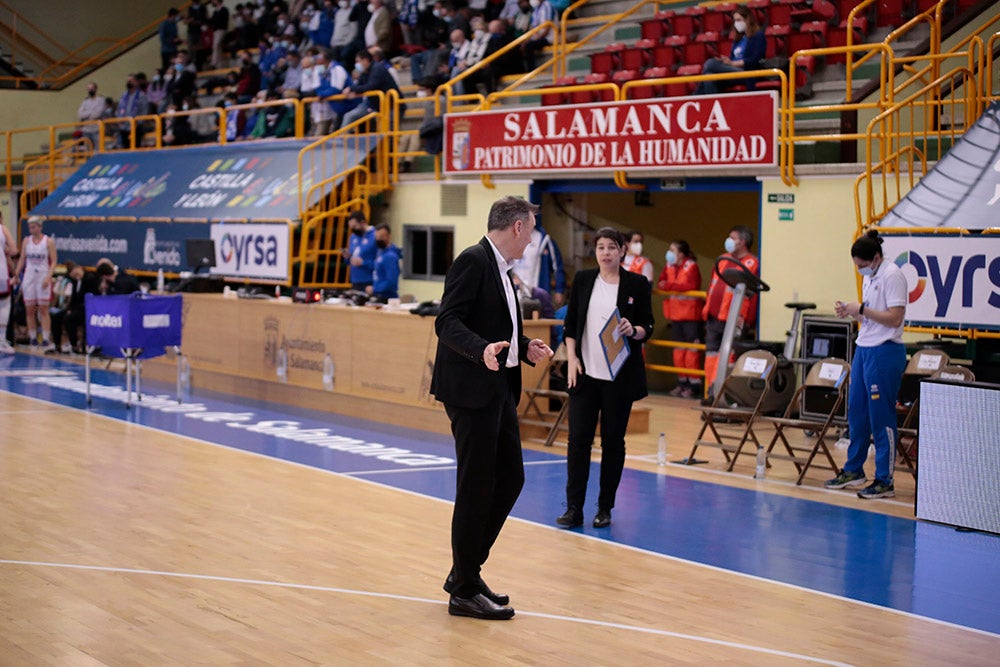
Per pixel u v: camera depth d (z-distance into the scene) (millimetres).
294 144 19359
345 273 18250
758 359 10562
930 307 10820
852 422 9648
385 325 13133
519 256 6262
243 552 7398
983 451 8250
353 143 18578
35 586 6547
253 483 9609
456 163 16250
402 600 6438
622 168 14305
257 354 14984
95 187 22828
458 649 5617
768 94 13016
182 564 7082
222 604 6277
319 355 14023
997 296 10461
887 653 5684
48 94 28641
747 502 9203
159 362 16609
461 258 6117
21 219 24281
